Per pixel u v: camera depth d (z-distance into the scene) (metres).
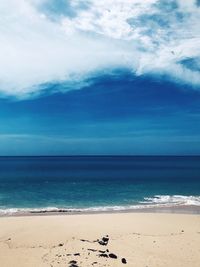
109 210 31.23
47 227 22.05
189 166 122.75
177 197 40.22
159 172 87.62
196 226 22.83
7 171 93.25
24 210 31.58
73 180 65.06
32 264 14.88
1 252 16.89
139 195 42.50
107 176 74.75
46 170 99.31
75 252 16.42
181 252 16.97
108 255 15.88
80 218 25.05
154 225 22.91
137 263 15.09
